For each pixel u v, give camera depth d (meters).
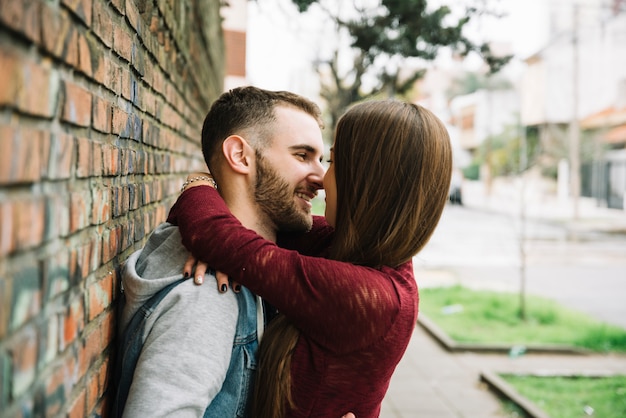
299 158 1.45
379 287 1.27
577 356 6.20
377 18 5.89
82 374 1.09
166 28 2.38
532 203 30.89
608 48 28.05
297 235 1.68
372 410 1.37
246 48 13.50
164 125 2.38
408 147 1.35
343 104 10.47
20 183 0.76
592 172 31.08
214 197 1.37
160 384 1.12
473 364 5.90
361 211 1.37
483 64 6.05
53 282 0.89
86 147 1.07
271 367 1.27
